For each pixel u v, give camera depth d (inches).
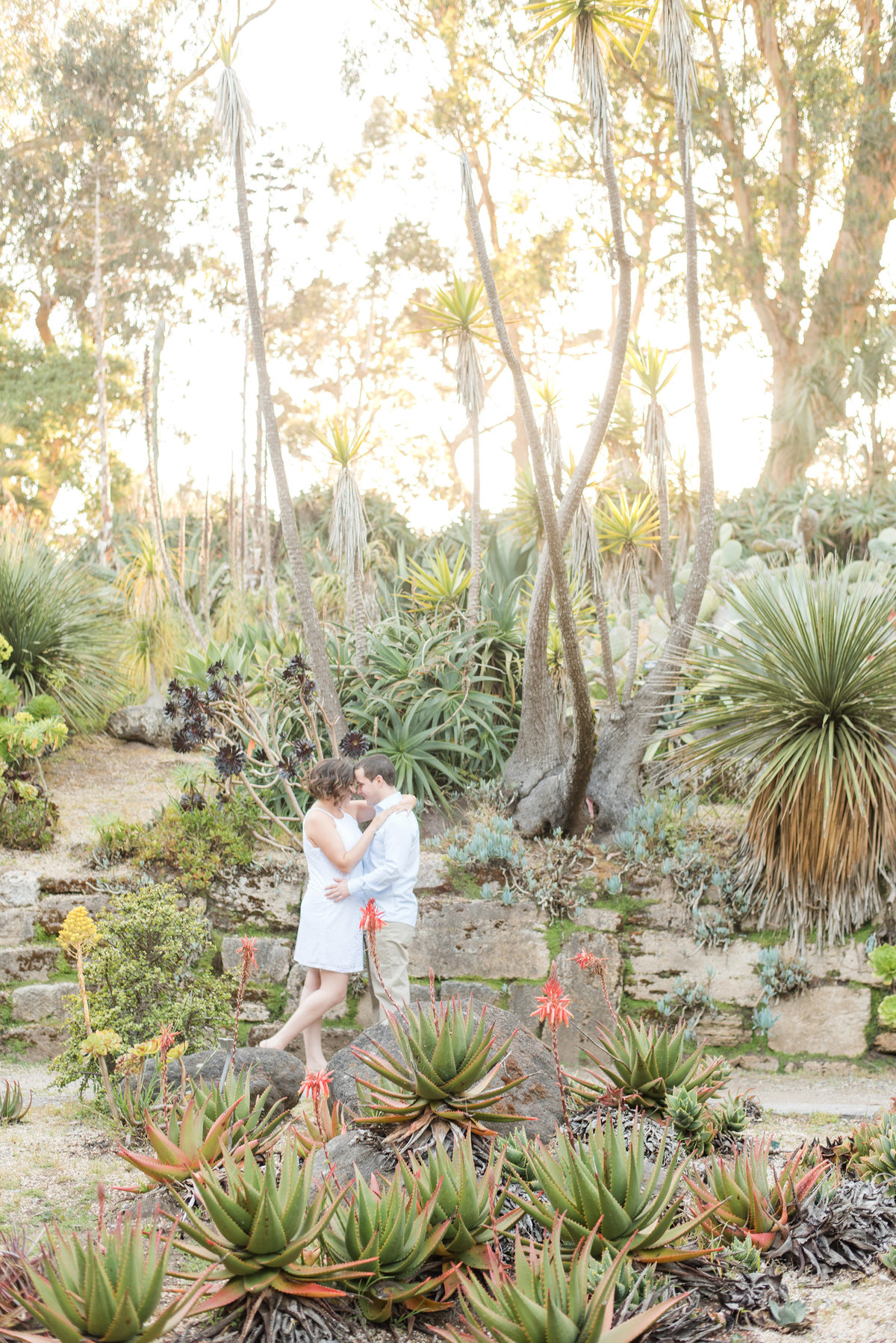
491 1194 123.8
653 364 292.2
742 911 254.2
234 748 267.6
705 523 280.5
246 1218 109.2
